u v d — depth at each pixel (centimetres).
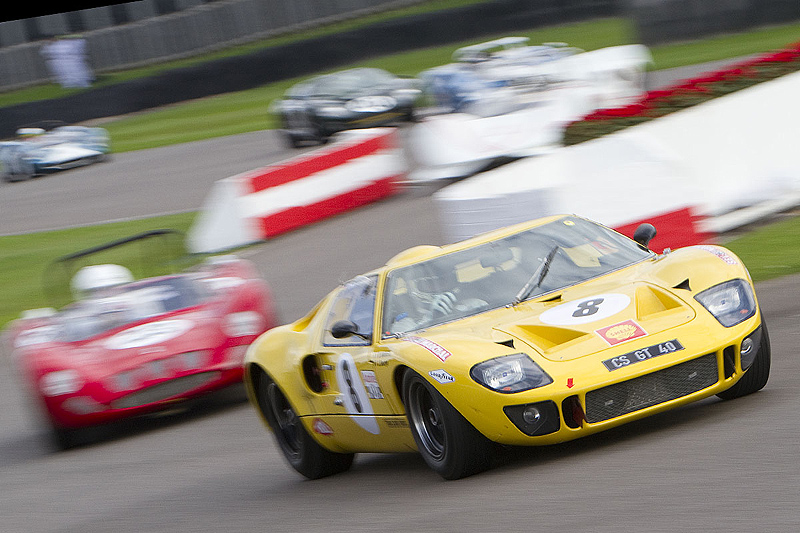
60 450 3244
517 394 1677
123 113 15475
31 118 14950
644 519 1416
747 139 4200
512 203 3841
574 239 2095
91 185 9981
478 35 14812
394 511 1775
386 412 1967
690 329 1755
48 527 2328
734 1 10594
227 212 6116
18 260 7031
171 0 17125
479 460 1792
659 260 2020
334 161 6438
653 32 11062
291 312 4234
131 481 2642
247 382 2455
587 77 7369
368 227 5738
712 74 4297
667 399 1723
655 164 3722
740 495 1428
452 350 1770
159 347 3225
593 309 1827
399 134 8806
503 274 2014
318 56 15212
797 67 4319
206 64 15462
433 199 6075
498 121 6338
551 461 1822
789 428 1698
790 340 2492
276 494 2212
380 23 15012
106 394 3141
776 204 4150
